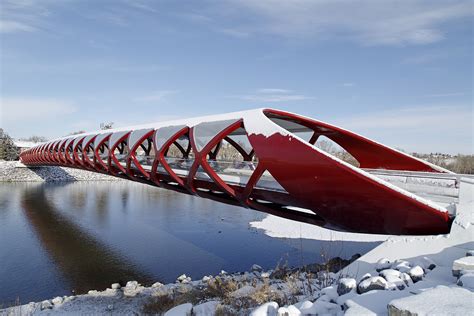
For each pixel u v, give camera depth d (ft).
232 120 35.63
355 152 44.88
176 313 24.85
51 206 120.98
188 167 47.67
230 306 26.00
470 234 23.71
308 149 27.25
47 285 50.49
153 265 58.65
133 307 37.17
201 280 46.62
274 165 29.91
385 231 30.04
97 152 68.18
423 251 25.21
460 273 17.56
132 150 51.88
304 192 29.43
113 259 62.03
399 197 25.00
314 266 39.01
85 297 41.93
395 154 42.50
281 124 42.34
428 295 12.42
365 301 15.12
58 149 103.14
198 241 73.51
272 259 60.95
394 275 18.93
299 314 16.60
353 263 29.37
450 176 37.58
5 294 47.32
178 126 44.50
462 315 10.73
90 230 83.92
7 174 209.46
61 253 65.67
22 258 63.00
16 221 94.89
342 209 28.84
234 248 68.08
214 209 114.42
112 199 140.15
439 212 25.07
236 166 40.14
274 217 97.60
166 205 123.65
